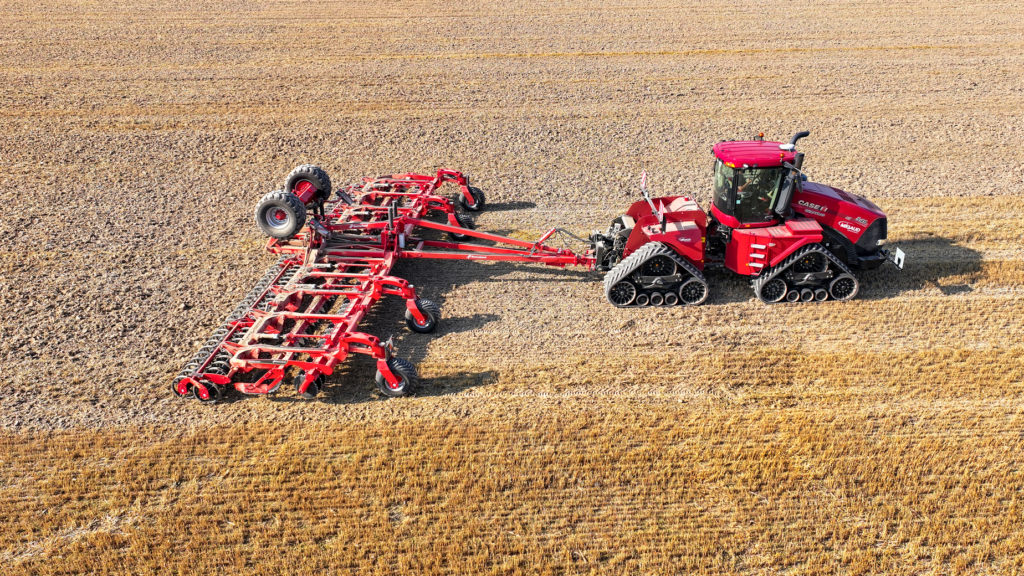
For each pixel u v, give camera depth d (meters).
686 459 9.02
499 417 9.76
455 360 11.02
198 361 10.27
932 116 22.31
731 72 27.12
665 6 38.88
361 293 11.42
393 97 24.25
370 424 9.62
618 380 10.54
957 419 9.63
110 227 15.20
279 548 7.89
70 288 12.88
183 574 7.59
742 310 12.33
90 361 10.91
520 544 7.89
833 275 12.31
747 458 9.05
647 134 20.98
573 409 9.91
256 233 15.02
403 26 34.72
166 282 13.13
